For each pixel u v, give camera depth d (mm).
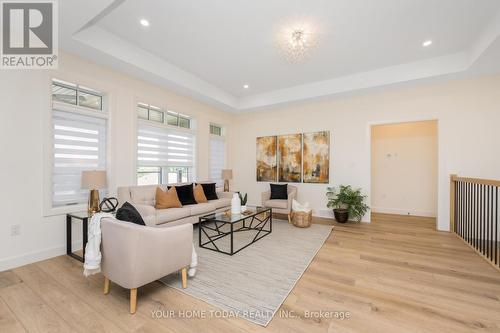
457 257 2758
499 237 3490
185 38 3119
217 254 2842
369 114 4551
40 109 2691
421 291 1993
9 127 2473
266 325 1562
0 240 2402
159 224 3127
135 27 2873
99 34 2893
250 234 3711
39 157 2682
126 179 3611
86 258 1854
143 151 4020
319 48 3320
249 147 6090
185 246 2055
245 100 5641
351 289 2029
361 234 3717
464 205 3529
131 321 1604
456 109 3814
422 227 4156
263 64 3889
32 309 1731
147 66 3500
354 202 4375
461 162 3793
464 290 2010
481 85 3652
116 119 3479
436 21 2715
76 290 1998
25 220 2570
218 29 2906
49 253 2734
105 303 1811
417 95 4102
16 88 2520
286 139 5516
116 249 1754
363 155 4629
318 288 2045
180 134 4773
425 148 5223
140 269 1707
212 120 5504
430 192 5164
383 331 1499
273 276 2266
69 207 2924
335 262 2607
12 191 2486
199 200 4238
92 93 3334
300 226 4121
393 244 3225
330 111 4973
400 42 3176
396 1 2389
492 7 2459
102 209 3146
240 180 6188
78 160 3113
